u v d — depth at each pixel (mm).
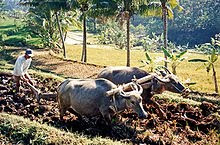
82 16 26156
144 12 23094
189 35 76750
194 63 34438
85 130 9180
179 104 11188
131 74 10602
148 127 9594
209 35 74188
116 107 8977
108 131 9133
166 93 13516
